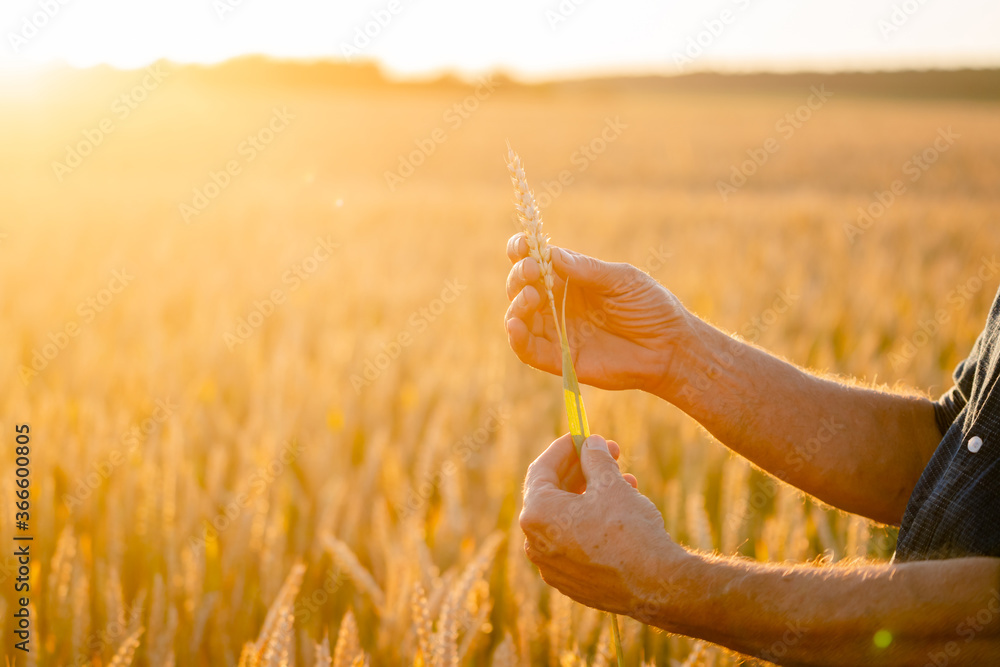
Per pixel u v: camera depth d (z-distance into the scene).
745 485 3.10
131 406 4.28
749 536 3.00
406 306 7.10
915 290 7.57
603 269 1.36
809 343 5.75
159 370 4.70
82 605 2.06
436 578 2.04
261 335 6.04
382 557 2.61
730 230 12.71
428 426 4.25
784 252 10.46
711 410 1.44
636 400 4.18
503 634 2.39
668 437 3.96
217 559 2.65
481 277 8.55
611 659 1.92
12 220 11.35
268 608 2.36
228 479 3.56
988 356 1.17
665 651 2.26
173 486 2.77
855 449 1.42
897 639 0.90
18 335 5.63
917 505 1.15
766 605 0.96
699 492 3.14
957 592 0.88
